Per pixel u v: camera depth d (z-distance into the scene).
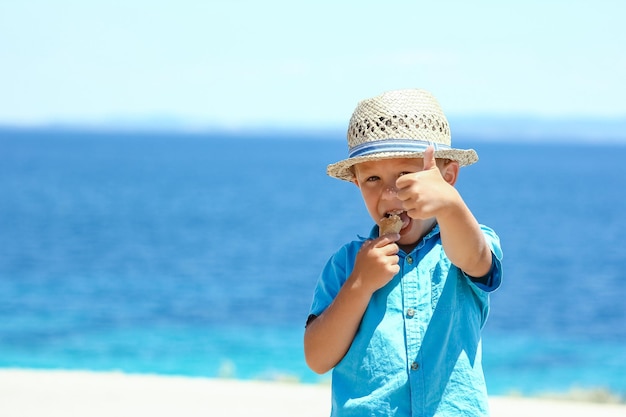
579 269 41.47
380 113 2.96
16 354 19.08
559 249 49.59
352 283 2.91
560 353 21.30
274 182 103.69
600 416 6.12
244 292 30.98
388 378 2.90
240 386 7.04
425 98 3.02
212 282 33.75
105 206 70.44
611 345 22.62
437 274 2.98
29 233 51.56
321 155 198.88
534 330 25.34
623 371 18.94
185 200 77.75
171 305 27.39
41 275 34.50
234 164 149.50
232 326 23.52
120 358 18.75
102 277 34.25
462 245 2.76
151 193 84.38
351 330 2.96
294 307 27.50
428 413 2.85
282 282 34.09
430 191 2.66
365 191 3.03
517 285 36.06
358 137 3.01
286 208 71.50
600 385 17.19
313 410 6.14
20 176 107.50
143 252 43.50
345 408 2.96
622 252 48.56
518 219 66.31
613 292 34.31
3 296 28.67
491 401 6.75
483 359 20.41
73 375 7.51
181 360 18.50
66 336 21.42
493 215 68.81
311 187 96.56
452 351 2.90
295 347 20.12
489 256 2.87
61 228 54.62
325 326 2.97
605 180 120.94
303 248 46.91
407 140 2.93
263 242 49.34
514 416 6.10
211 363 18.06
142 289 31.09
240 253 44.25
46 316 24.62
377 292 3.01
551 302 31.52
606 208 77.12
